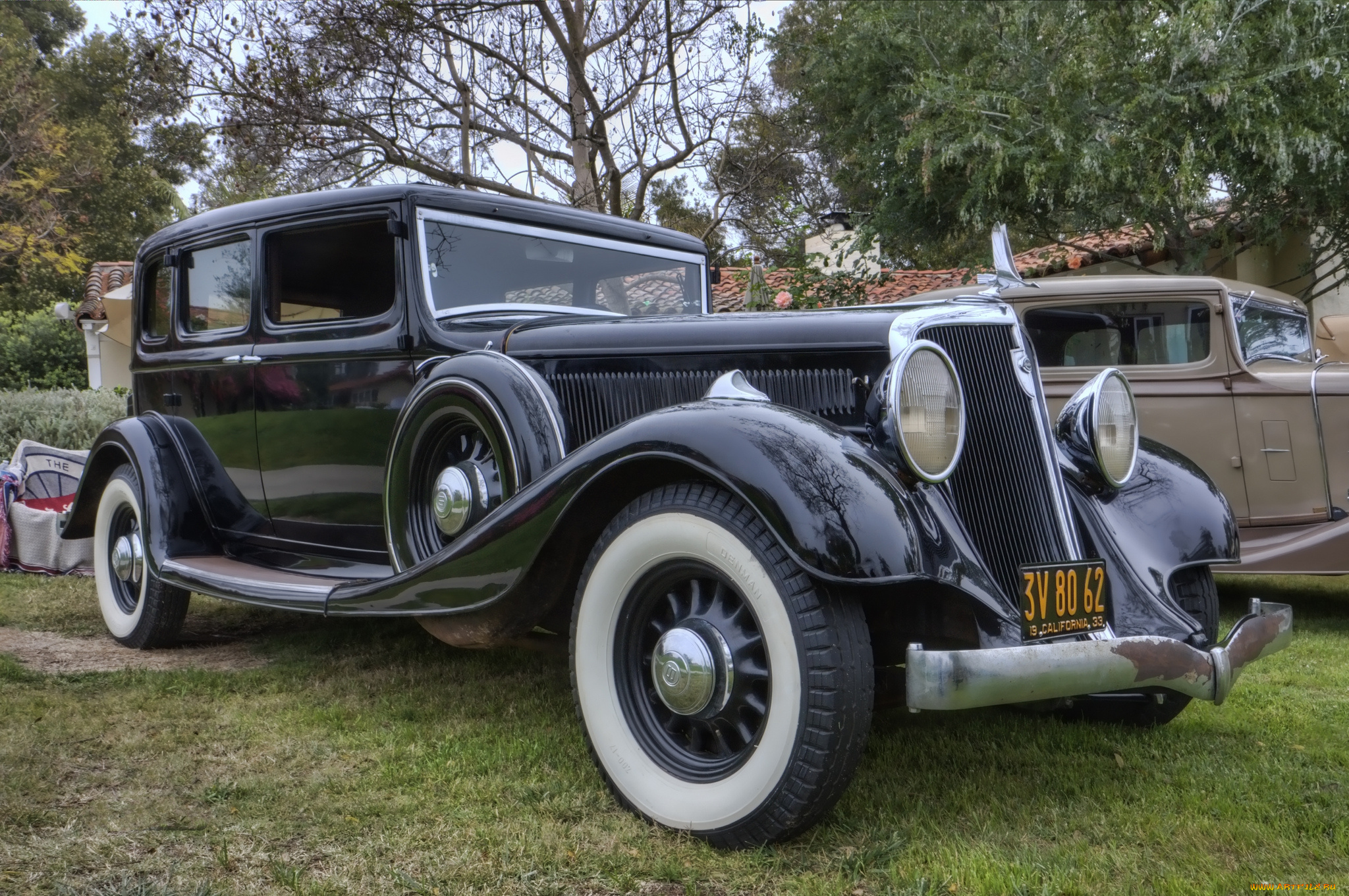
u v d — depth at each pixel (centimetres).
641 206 1130
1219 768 271
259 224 384
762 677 217
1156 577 268
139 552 418
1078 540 262
